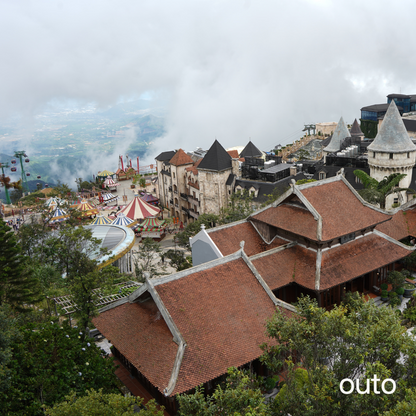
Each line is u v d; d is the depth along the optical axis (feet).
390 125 288.71
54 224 372.17
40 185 642.22
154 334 120.67
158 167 510.99
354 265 167.53
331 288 167.43
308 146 571.69
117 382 124.16
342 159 338.13
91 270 171.53
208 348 115.34
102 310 139.44
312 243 167.12
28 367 100.17
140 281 224.53
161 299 122.31
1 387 91.04
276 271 162.81
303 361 95.04
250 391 88.84
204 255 179.83
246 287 135.13
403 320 157.17
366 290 184.24
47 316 161.48
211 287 130.52
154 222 401.08
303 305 104.32
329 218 166.09
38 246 227.61
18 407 94.38
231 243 178.50
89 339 124.67
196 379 107.76
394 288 179.73
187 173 426.51
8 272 151.33
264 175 341.82
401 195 292.61
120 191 646.33
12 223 444.96
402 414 72.43
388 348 88.22
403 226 207.62
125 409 90.12
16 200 573.74
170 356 112.06
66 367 103.45
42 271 192.95
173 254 259.19
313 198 170.09
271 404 92.17
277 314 101.96
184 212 441.27
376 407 81.61
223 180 367.86
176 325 117.60
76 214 311.88
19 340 106.52
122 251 270.26
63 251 189.37
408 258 197.06
